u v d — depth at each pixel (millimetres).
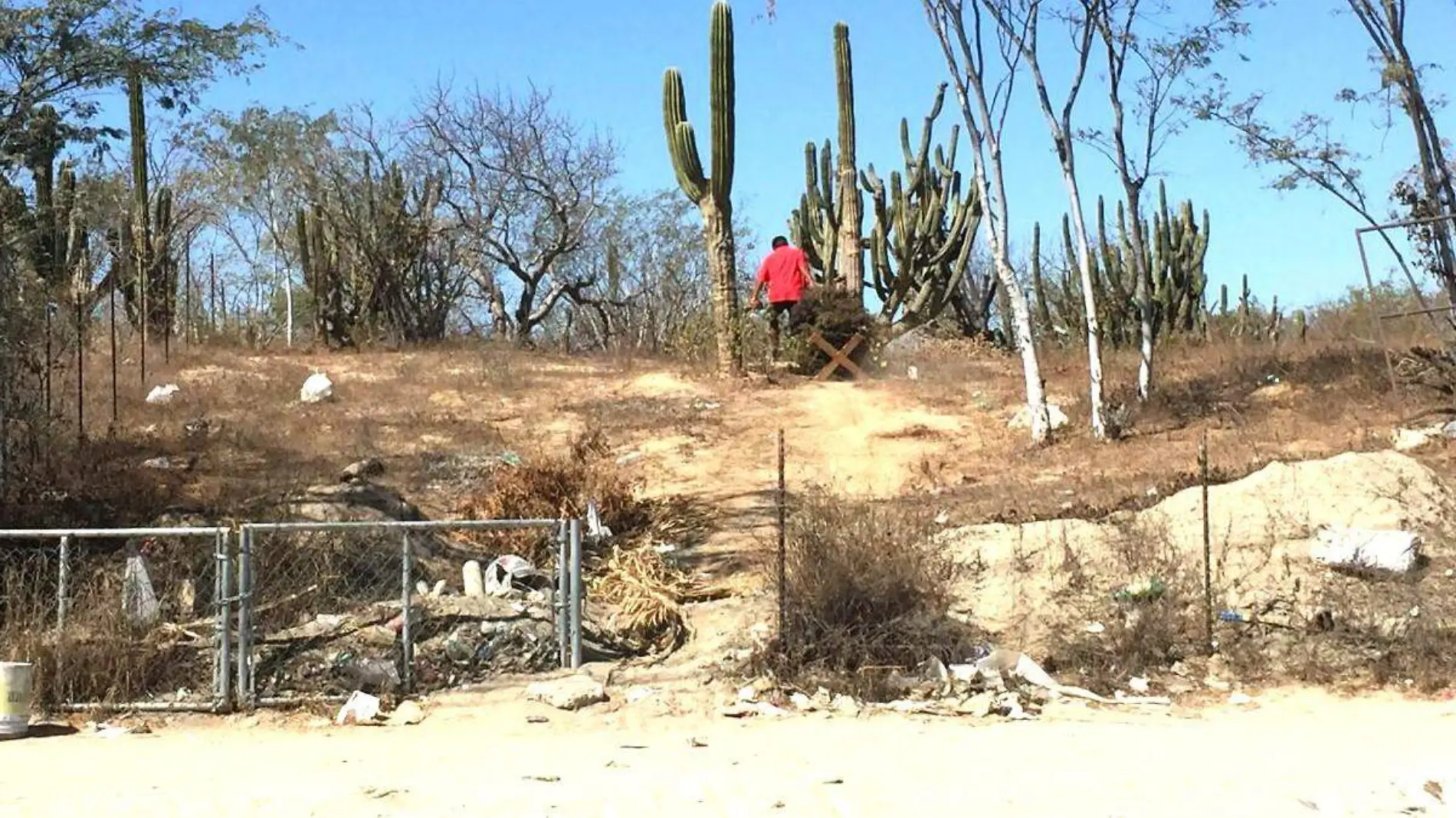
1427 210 15727
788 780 6531
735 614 9945
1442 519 10758
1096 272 25031
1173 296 25234
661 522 12383
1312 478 11125
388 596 10117
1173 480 12641
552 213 31891
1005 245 16250
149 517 11344
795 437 16281
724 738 7633
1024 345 16062
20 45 11594
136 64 12094
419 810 5992
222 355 21469
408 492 13195
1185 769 6770
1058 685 8852
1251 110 22281
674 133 19750
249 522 9891
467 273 30719
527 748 7398
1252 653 9188
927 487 13961
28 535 8414
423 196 29359
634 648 9719
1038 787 6387
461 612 9312
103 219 20062
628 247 39406
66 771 6848
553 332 42969
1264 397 17047
